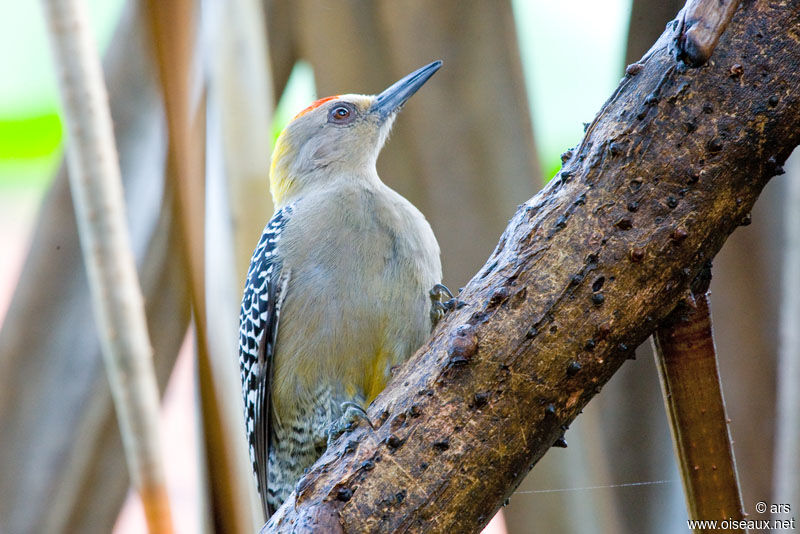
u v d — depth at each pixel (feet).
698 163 16.67
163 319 30.14
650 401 30.22
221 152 23.47
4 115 47.67
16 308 30.94
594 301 16.78
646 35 30.17
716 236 16.92
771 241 30.55
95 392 30.81
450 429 16.83
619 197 16.94
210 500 21.27
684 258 16.76
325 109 31.89
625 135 17.02
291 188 32.78
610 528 25.55
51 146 49.16
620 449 30.14
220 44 23.56
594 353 16.80
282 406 28.37
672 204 16.72
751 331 30.45
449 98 29.99
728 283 30.76
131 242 29.99
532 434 16.90
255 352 28.66
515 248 17.54
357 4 31.58
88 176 21.74
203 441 21.24
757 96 16.56
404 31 30.83
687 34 16.24
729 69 16.62
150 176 30.40
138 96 30.73
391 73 31.58
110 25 40.75
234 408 22.68
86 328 30.96
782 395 22.95
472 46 29.91
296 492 17.29
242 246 23.12
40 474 30.50
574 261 16.93
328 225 27.32
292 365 27.53
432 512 16.61
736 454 30.01
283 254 27.61
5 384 30.58
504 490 16.96
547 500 25.81
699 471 18.02
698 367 17.56
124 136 30.48
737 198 16.84
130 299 21.88
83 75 21.79
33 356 30.81
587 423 26.17
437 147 30.14
